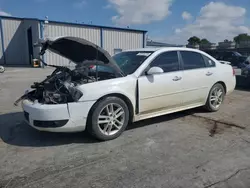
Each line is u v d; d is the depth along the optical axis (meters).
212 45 37.31
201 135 3.72
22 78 11.55
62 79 3.70
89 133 3.43
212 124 4.27
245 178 2.48
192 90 4.51
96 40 22.06
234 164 2.78
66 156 3.00
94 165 2.77
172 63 4.24
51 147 3.28
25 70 16.33
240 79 8.27
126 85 3.56
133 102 3.68
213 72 4.90
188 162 2.83
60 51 3.72
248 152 3.11
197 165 2.76
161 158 2.94
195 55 4.70
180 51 4.44
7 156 3.00
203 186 2.34
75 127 3.24
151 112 3.98
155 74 3.91
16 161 2.87
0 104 5.83
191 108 4.79
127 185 2.36
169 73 4.12
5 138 3.60
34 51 20.50
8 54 24.98
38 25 19.03
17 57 25.58
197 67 4.66
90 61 3.58
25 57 25.89
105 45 22.72
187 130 3.95
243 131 3.90
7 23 24.39
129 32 24.12
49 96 3.33
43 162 2.84
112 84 3.45
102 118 3.42
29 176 2.53
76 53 3.71
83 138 3.59
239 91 7.79
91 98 3.25
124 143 3.41
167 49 4.27
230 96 6.90
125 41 24.03
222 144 3.37
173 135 3.72
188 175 2.54
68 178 2.49
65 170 2.65
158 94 3.96
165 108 4.17
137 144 3.37
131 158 2.94
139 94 3.72
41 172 2.61
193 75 4.49
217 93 5.10
